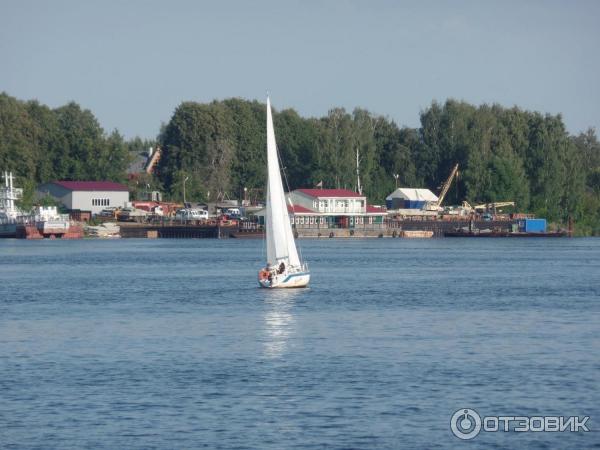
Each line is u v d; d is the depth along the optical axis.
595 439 193.00
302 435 194.12
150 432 195.88
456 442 190.75
